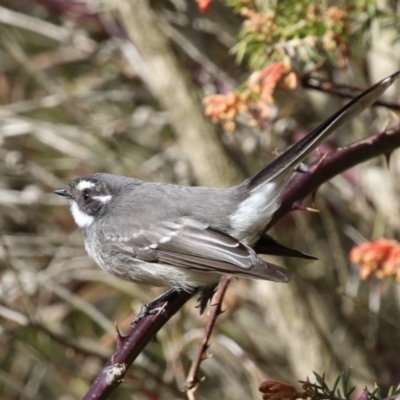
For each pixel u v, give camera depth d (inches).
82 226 374.6
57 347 504.4
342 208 518.3
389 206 464.4
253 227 321.7
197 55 517.3
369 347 485.1
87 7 538.9
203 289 336.8
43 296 527.2
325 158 305.6
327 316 496.4
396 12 402.0
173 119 478.6
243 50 347.6
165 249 332.8
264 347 515.8
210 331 306.3
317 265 506.3
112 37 544.4
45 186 559.2
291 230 531.8
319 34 339.9
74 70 596.1
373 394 241.3
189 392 309.3
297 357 459.2
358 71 471.5
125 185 370.0
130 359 263.6
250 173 509.0
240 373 504.7
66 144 529.3
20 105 541.0
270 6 357.4
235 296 497.4
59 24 586.2
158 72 478.3
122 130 540.4
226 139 518.3
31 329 454.3
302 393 247.6
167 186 358.9
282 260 478.3
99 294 537.3
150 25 481.1
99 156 531.5
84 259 514.3
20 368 525.3
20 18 546.6
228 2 362.6
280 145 503.5
